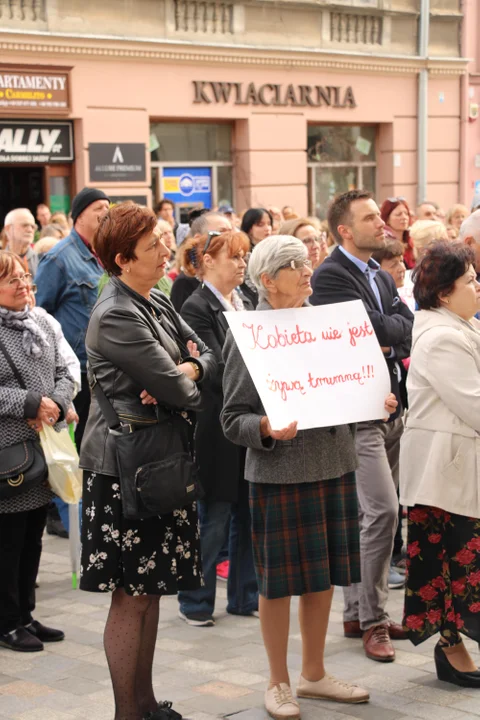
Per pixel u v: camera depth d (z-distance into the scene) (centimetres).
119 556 473
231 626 668
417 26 2208
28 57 1593
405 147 2233
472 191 2380
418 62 2208
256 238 978
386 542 610
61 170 1697
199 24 1827
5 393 605
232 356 521
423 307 557
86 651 618
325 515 519
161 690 553
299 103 2009
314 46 2022
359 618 618
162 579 475
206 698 539
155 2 1753
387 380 527
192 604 670
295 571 512
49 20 1617
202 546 667
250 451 520
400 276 768
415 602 556
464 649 559
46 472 614
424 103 2233
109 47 1684
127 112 1741
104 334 468
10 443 607
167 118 1823
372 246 646
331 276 648
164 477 462
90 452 476
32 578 638
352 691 532
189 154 1898
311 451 509
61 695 546
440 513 548
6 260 619
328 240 1262
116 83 1717
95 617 683
